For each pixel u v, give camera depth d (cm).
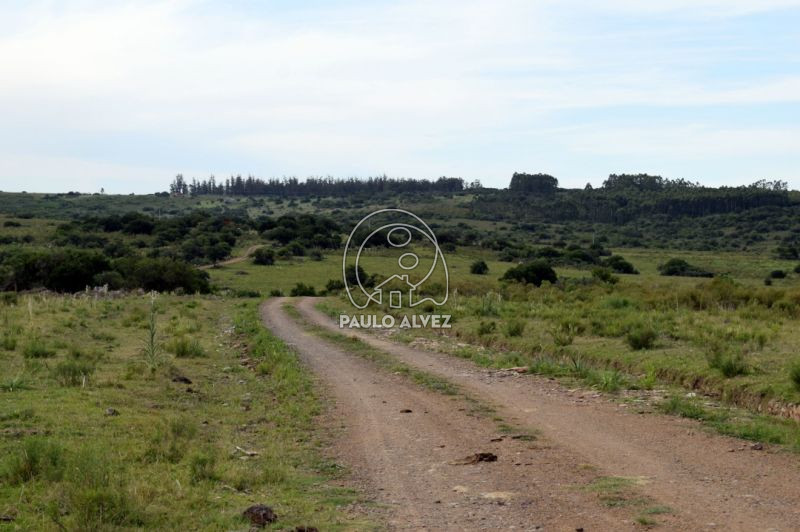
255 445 1142
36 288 6038
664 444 1085
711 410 1318
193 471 919
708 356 1672
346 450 1109
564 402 1454
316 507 816
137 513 744
